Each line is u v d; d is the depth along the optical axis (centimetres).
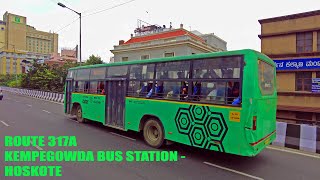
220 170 525
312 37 1544
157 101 698
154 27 3569
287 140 754
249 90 502
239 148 510
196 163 570
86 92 1059
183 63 640
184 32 2527
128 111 804
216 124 550
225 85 543
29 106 1847
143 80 757
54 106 1920
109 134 867
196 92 599
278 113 1666
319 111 1470
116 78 867
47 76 3719
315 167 558
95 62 3512
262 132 549
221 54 559
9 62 7019
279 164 577
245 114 502
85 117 1058
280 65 1661
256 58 518
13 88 4559
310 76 1546
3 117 1193
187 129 611
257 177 488
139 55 2617
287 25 1645
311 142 704
